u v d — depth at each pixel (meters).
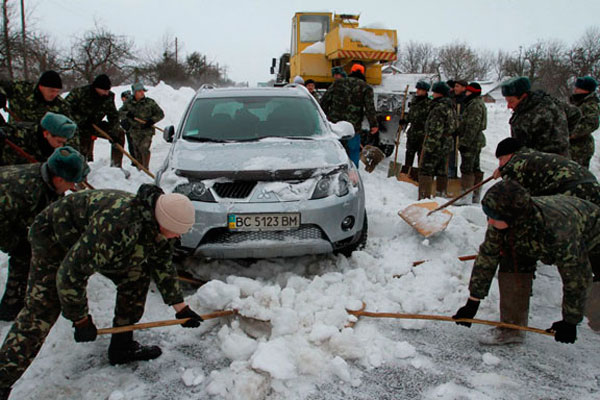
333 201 3.52
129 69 35.09
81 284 2.13
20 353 2.21
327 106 6.74
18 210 2.69
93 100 5.67
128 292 2.55
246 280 3.32
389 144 9.39
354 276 3.59
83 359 2.73
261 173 3.45
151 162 8.76
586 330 3.13
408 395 2.46
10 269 3.03
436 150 5.96
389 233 4.58
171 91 15.05
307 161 3.63
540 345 2.94
